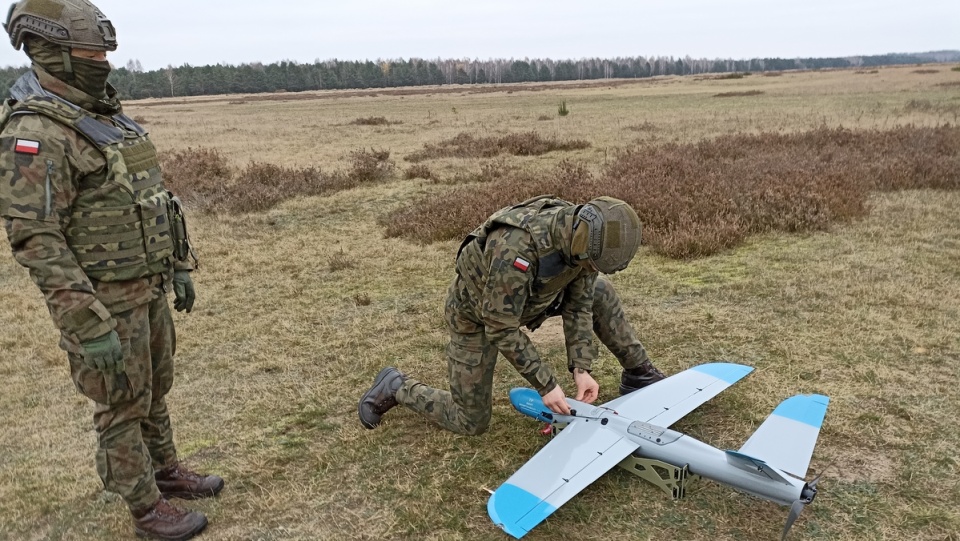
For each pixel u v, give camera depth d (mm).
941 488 2822
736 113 21266
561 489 2594
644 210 7641
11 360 4969
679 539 2615
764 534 2607
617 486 2979
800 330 4562
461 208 8344
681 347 4438
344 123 25781
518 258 2697
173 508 2846
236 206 9953
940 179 8773
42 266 2182
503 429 3580
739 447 3221
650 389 3373
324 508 3000
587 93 45031
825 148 11359
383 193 10805
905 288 5203
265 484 3225
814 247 6535
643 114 23000
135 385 2564
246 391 4289
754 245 6793
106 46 2340
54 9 2203
